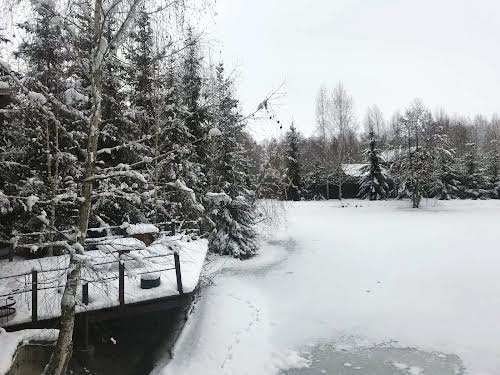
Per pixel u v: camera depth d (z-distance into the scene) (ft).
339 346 32.58
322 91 184.65
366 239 73.00
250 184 74.69
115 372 27.48
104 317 26.09
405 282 46.62
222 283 49.32
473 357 29.43
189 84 42.47
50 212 39.01
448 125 222.69
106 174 18.67
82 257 17.11
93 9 18.16
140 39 20.53
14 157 41.34
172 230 38.29
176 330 33.01
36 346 21.74
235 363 29.37
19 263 32.99
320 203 144.56
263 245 72.54
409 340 32.78
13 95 24.25
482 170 158.40
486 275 47.34
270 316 39.01
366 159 163.43
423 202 139.95
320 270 54.54
